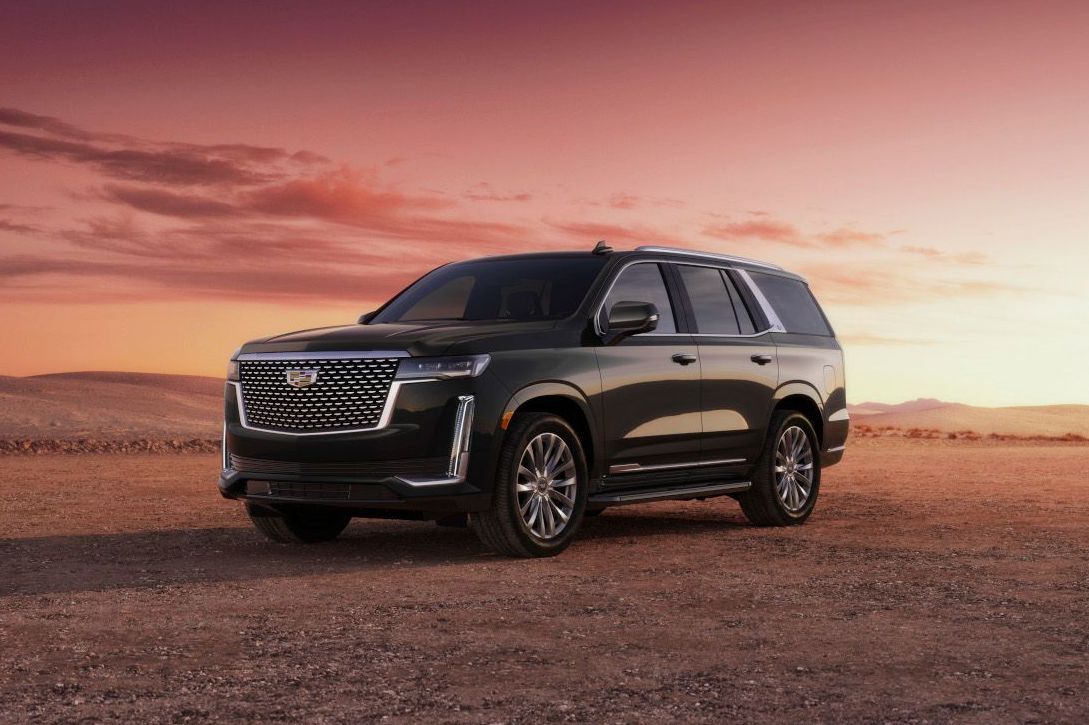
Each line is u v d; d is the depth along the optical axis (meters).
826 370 10.30
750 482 9.48
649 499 8.51
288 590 6.36
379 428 7.24
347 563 7.45
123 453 21.73
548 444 7.76
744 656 4.77
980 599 6.10
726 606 5.89
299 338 7.84
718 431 8.99
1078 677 4.43
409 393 7.24
